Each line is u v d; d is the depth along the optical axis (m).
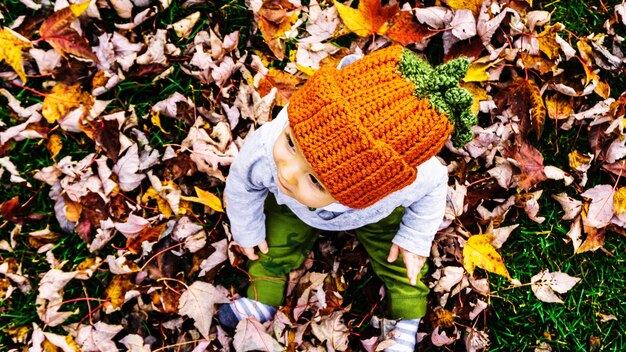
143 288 1.90
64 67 1.87
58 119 1.86
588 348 2.15
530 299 2.13
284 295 2.00
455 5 2.00
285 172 1.25
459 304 2.05
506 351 2.12
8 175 1.89
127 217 1.92
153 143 1.97
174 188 1.94
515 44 2.09
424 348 2.07
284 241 1.88
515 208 2.13
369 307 2.08
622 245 2.18
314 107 1.16
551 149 2.17
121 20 1.96
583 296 2.17
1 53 1.76
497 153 2.10
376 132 1.13
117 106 1.95
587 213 2.11
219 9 2.02
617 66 2.15
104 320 1.92
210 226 2.00
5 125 1.88
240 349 1.86
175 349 1.93
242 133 1.99
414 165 1.19
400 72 1.16
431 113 1.14
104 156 1.90
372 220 1.66
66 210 1.88
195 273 1.97
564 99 2.12
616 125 2.07
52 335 1.84
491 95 2.10
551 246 2.17
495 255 1.94
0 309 1.89
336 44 2.06
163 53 1.94
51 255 1.90
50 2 1.89
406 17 2.01
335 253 2.06
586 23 2.19
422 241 1.73
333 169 1.16
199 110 1.97
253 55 2.00
